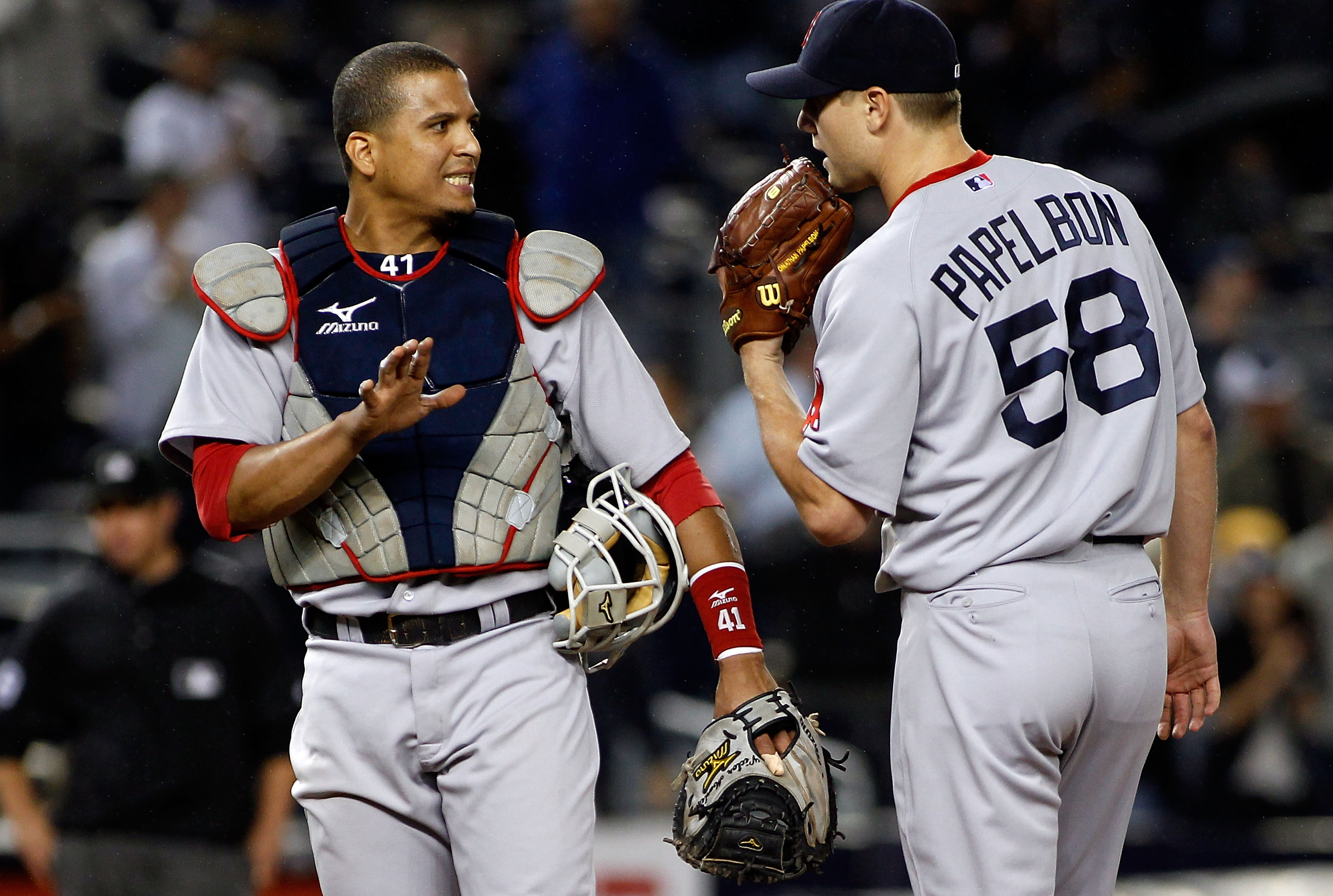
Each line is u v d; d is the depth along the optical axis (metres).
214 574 18.69
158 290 31.08
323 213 10.66
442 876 10.70
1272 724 26.89
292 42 41.72
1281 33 45.28
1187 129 43.09
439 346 10.24
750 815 10.51
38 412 32.03
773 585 26.83
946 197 10.56
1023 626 10.20
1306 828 25.20
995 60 39.62
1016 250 10.39
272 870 18.50
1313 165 43.81
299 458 9.59
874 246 10.56
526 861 10.12
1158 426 10.61
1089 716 10.40
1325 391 35.28
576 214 33.66
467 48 35.50
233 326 10.16
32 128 35.91
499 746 10.21
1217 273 36.25
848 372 10.41
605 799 23.23
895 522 10.93
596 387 10.64
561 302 10.37
